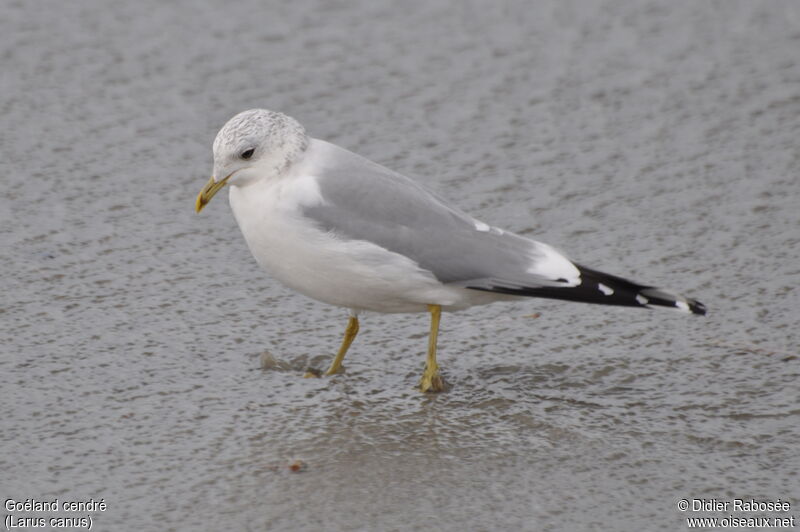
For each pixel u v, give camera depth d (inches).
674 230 559.8
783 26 780.6
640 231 559.8
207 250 546.3
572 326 489.7
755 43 757.9
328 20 788.0
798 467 390.3
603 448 401.1
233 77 712.4
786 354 460.4
